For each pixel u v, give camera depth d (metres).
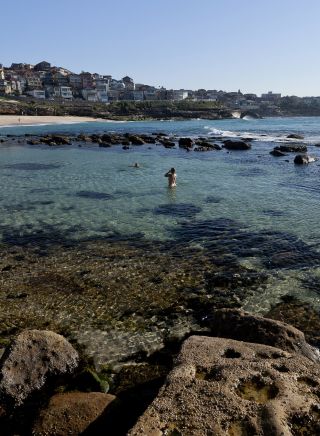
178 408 7.71
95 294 15.82
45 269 18.33
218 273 17.70
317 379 8.56
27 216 26.75
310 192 32.97
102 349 12.19
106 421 8.64
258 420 7.38
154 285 16.59
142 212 27.38
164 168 45.69
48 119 171.00
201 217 26.14
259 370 8.81
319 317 14.14
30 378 10.16
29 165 48.50
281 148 59.12
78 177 40.44
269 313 14.43
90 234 23.06
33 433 8.36
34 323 13.75
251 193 32.88
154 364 11.47
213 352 9.70
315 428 7.33
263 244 21.17
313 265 18.42
